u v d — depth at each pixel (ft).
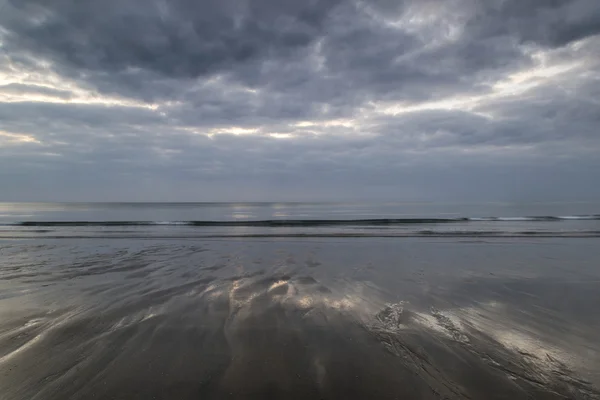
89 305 16.76
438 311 16.20
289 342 12.35
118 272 24.49
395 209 148.25
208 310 16.10
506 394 9.03
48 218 95.61
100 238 43.83
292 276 23.50
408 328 13.92
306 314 15.60
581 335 13.20
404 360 10.96
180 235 47.55
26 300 17.58
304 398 8.77
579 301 17.81
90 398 8.70
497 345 12.23
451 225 63.82
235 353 11.39
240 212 140.05
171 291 19.48
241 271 25.00
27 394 8.89
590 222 68.69
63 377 9.75
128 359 10.89
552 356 11.34
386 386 9.37
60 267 26.11
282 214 122.31
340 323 14.43
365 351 11.62
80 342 12.25
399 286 20.94
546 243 39.34
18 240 41.83
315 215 113.29
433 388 9.29
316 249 35.40
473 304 17.33
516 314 15.76
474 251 34.12
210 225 65.98
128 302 17.30
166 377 9.76
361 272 24.85
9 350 11.51
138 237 45.19
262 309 16.28
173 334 13.05
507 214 104.73
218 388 9.20
